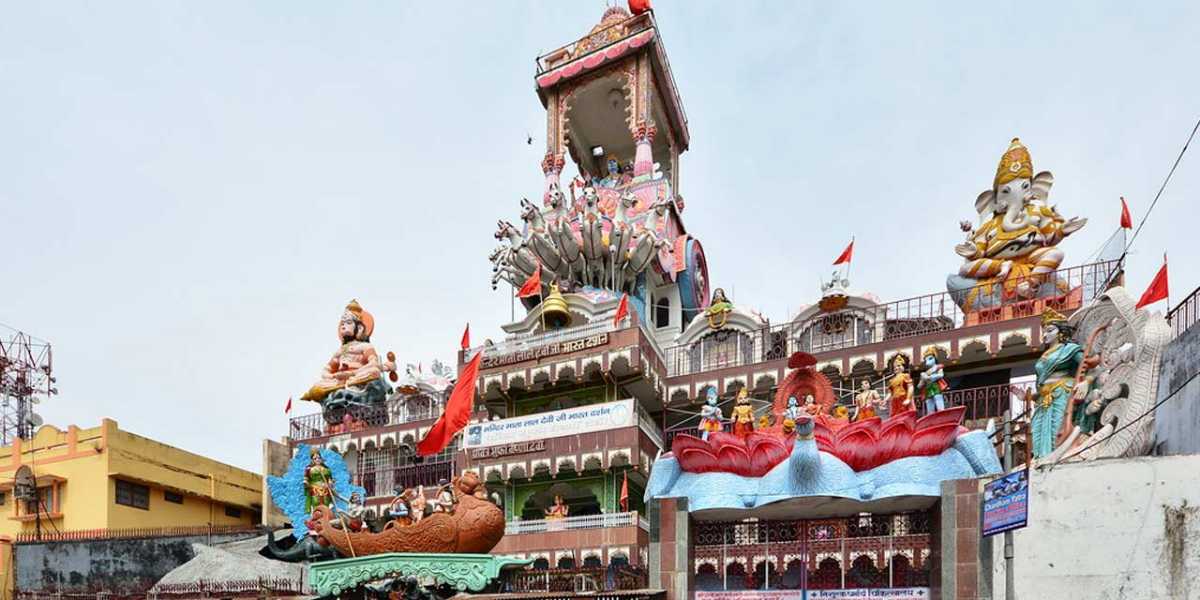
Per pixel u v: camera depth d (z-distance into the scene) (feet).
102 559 136.87
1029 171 118.01
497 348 139.13
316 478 81.82
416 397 156.87
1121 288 80.64
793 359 98.94
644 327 127.75
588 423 121.29
